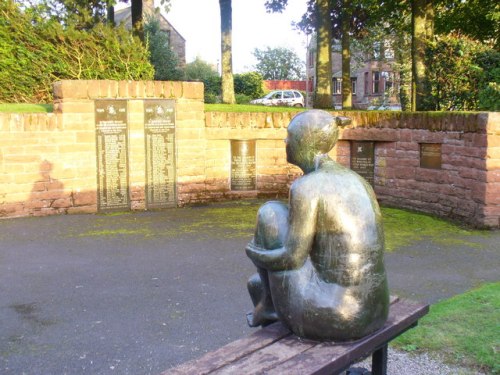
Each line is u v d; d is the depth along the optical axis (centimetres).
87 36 1341
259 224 310
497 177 942
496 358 424
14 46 1308
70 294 620
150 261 761
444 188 1055
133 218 1060
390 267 730
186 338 496
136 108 1115
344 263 289
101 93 1080
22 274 697
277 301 304
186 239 892
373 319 298
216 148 1232
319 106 1622
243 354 290
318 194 290
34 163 1036
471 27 1939
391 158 1170
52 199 1061
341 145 1239
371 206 300
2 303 591
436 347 450
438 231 945
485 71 1178
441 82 1251
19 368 439
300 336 302
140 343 485
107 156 1102
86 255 791
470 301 561
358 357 294
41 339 496
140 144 1127
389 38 2936
